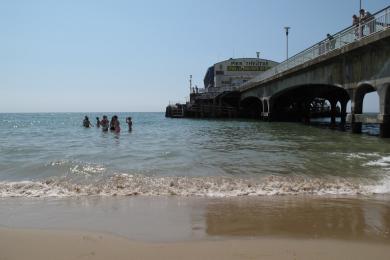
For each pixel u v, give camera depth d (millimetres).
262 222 7273
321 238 6340
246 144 20938
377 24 20234
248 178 11453
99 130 38844
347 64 24344
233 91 59125
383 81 20078
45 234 6684
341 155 15727
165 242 6227
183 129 36719
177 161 14977
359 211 7977
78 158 16312
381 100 20391
